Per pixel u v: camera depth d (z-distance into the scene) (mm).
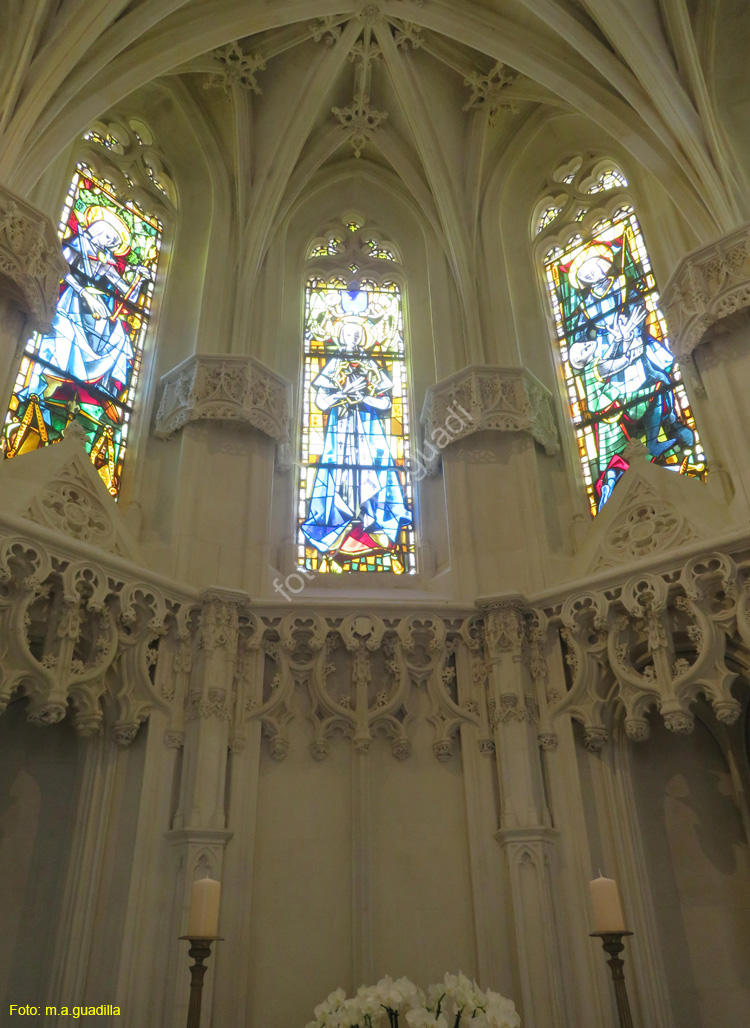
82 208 11906
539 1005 7727
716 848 9164
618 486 10250
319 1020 6598
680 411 10805
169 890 8094
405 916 8602
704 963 8648
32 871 8492
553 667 9352
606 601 9016
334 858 8820
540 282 13117
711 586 8547
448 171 13008
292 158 12711
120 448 10938
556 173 13695
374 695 9531
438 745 9250
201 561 9914
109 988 7699
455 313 12633
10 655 7914
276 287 12641
